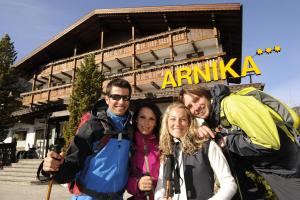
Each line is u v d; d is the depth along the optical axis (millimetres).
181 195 2051
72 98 12148
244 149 1963
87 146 2223
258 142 1843
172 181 2127
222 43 16719
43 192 8555
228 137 2096
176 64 13688
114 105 2500
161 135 2449
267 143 1810
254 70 11883
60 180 2021
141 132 2701
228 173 1962
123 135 2438
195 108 2451
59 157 1964
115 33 19703
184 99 2533
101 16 17766
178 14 15352
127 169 2473
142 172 2494
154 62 17266
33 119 19500
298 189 1908
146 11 15945
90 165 2266
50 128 18219
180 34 15297
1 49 18391
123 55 16938
